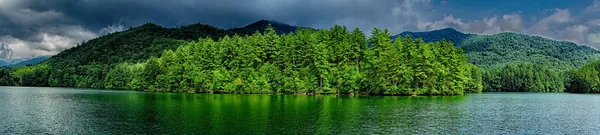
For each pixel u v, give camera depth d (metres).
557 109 75.50
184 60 138.38
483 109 71.75
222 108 67.19
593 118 61.22
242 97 99.25
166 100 86.38
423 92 115.88
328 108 68.75
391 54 115.56
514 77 194.88
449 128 49.31
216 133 43.53
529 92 187.75
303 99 91.50
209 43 137.00
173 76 136.00
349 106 72.94
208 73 128.75
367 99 93.25
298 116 57.31
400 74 111.25
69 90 151.62
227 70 130.12
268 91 118.56
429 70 113.56
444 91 119.88
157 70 145.62
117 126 47.84
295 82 116.25
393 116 59.00
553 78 199.12
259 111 62.97
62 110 64.25
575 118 61.06
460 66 130.75
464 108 72.81
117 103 77.75
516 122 55.44
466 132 46.88
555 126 52.53
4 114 59.06
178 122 50.66
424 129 48.31
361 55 130.12
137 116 56.16
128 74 168.12
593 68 197.00
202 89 128.25
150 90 143.38
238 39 138.25
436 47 132.62
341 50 123.88
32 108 67.69
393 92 111.56
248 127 47.38
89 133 43.59
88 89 166.25
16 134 43.22
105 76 190.88
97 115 57.47
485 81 191.62
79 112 61.19
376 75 110.75
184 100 86.44
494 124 53.09
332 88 114.50
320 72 117.69
